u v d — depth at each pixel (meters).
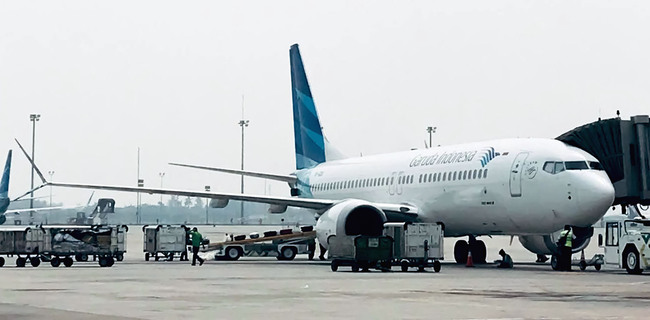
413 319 20.09
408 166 50.66
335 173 58.66
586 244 44.06
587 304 23.55
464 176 45.44
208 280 33.53
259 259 58.28
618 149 42.84
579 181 39.53
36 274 37.62
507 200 42.66
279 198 50.91
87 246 45.47
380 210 46.38
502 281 32.81
